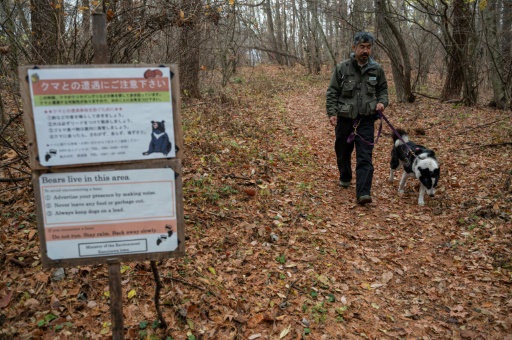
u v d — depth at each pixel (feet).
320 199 19.35
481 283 12.93
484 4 26.14
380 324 11.16
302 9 85.92
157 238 7.88
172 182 7.77
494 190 19.58
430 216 17.95
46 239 7.44
